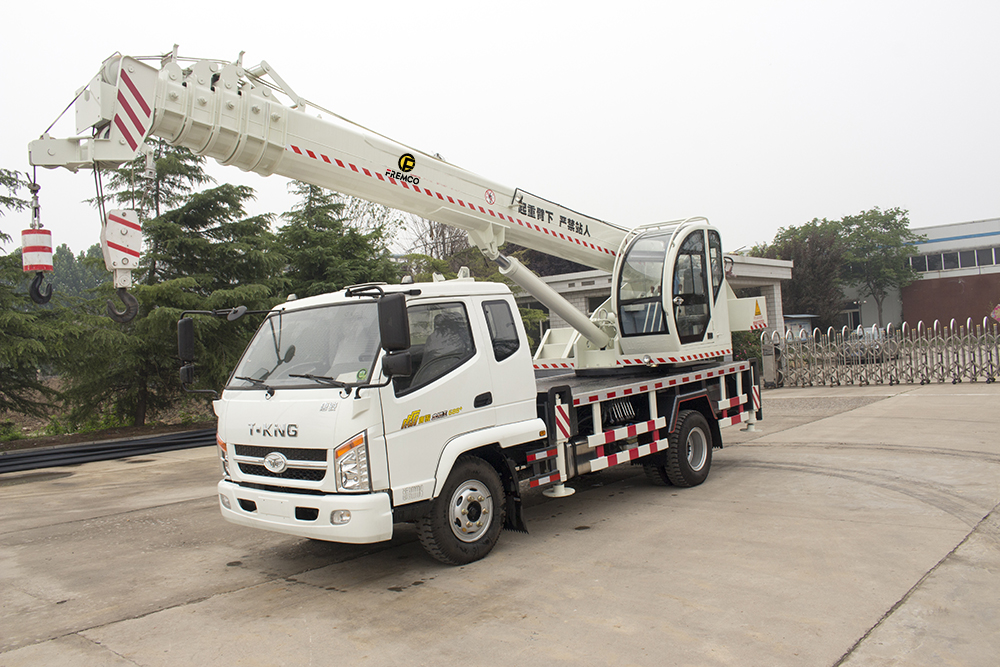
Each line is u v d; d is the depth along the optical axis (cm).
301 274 1895
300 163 609
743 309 950
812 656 358
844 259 4559
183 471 1109
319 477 484
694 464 812
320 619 452
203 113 555
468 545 548
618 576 500
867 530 579
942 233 5119
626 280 867
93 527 756
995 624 389
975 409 1259
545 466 634
